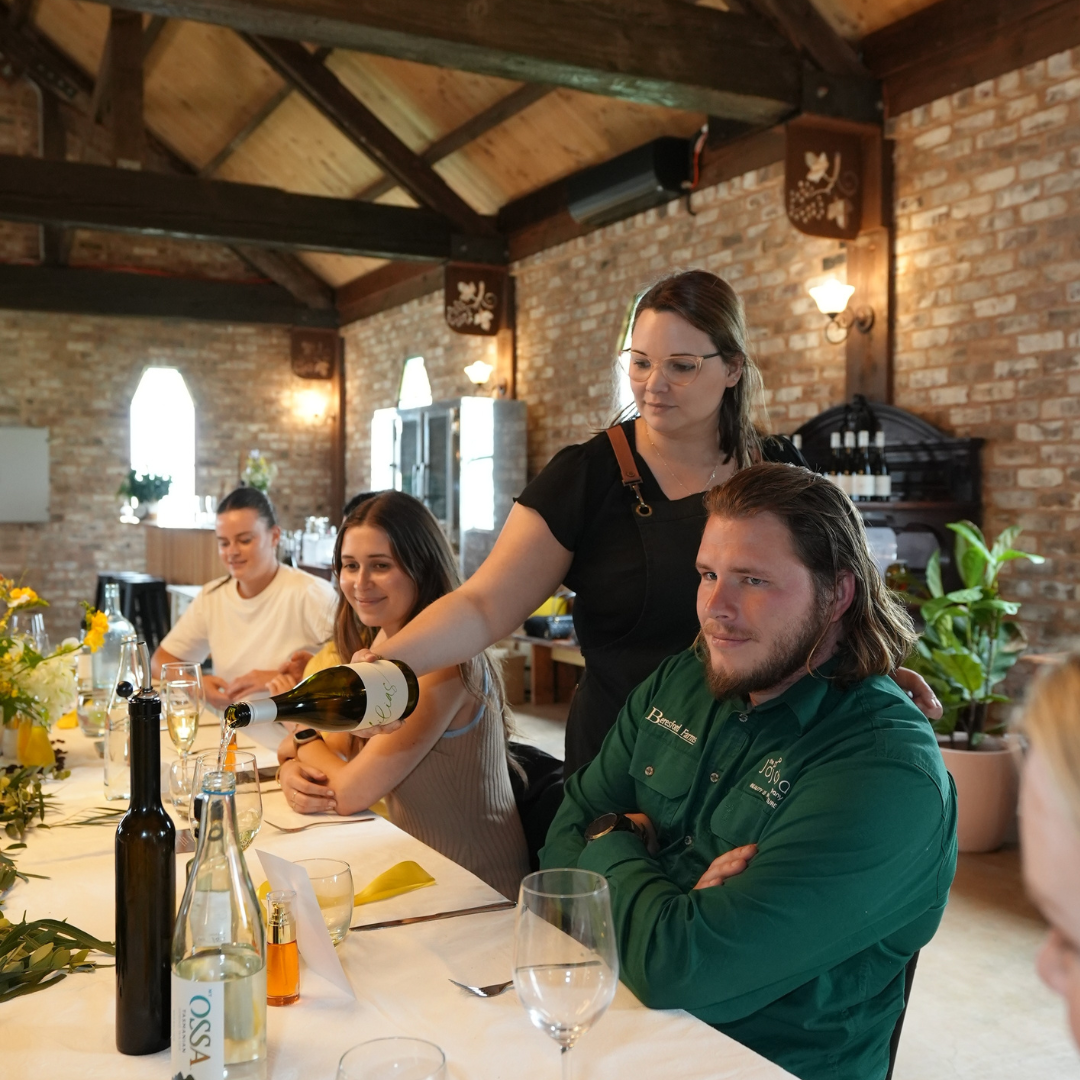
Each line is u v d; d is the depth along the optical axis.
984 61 4.59
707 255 6.33
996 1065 2.44
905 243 5.03
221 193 7.69
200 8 4.07
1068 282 4.28
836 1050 1.26
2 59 9.80
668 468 1.95
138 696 1.08
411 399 10.24
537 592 1.94
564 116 6.95
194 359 11.21
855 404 5.03
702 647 1.57
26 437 10.45
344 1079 0.87
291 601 3.33
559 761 2.30
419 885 1.54
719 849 1.41
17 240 10.34
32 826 1.85
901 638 1.41
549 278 7.96
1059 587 4.34
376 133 8.00
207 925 0.97
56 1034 1.11
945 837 1.31
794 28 4.95
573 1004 0.94
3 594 2.20
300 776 2.02
